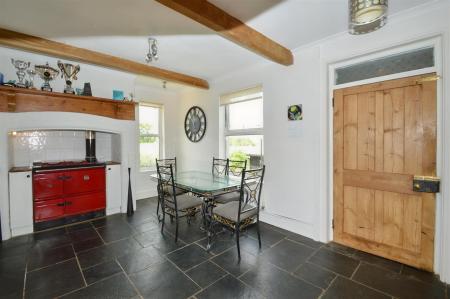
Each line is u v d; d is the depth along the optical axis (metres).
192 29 2.14
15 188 2.58
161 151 4.76
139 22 2.01
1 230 2.47
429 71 1.83
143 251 2.27
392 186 2.05
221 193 2.67
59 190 2.88
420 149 1.90
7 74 2.61
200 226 2.93
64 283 1.77
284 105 2.82
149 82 4.10
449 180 1.72
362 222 2.26
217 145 3.92
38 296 1.62
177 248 2.34
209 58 2.91
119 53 2.70
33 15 1.88
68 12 1.84
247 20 1.97
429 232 1.88
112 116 3.37
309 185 2.60
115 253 2.23
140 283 1.77
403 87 1.97
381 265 2.01
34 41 2.25
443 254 1.77
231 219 2.21
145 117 4.55
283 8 1.80
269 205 3.05
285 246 2.38
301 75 2.62
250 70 3.26
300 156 2.67
